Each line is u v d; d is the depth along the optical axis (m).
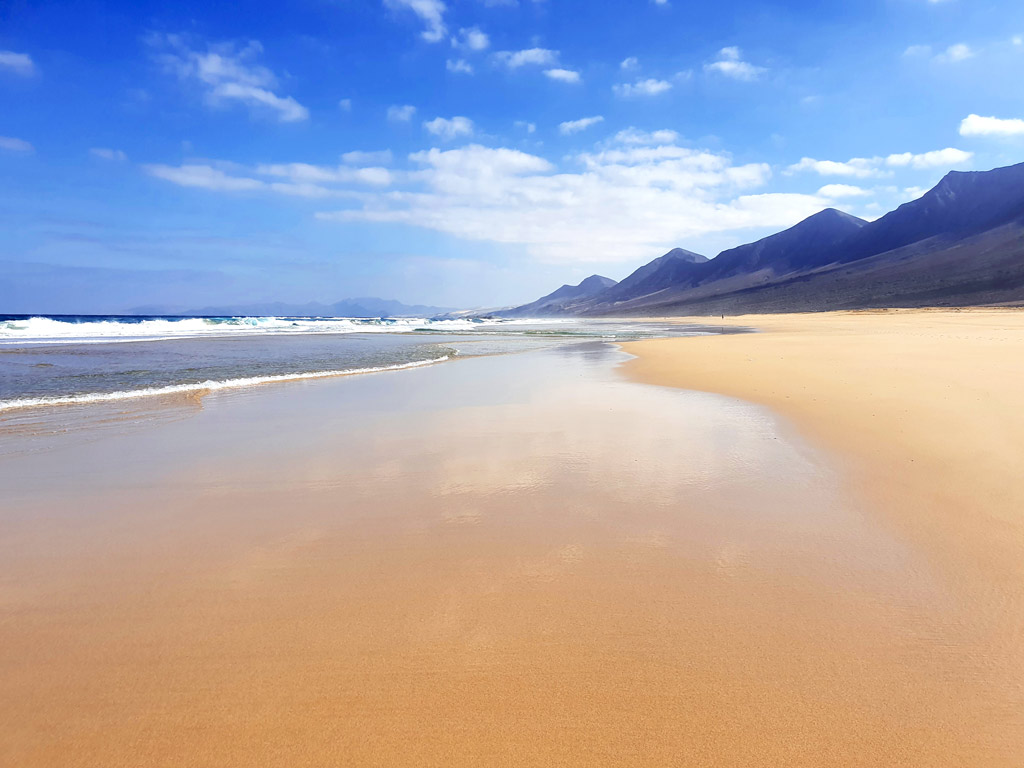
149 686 2.73
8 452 7.08
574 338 37.06
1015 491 5.23
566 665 2.90
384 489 5.67
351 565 4.02
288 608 3.44
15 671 2.83
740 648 3.04
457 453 7.02
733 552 4.19
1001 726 2.48
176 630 3.20
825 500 5.23
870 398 9.94
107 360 18.56
